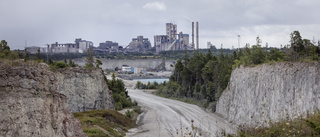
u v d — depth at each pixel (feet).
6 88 80.94
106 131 159.53
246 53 265.13
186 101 351.46
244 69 213.25
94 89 218.79
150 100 366.84
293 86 141.18
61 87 200.75
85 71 221.05
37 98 87.40
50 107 92.53
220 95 280.10
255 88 183.83
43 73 93.40
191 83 417.28
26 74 86.69
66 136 96.27
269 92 164.04
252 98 183.73
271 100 158.71
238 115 199.93
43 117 86.89
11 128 77.56
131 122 215.31
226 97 240.12
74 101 205.46
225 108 235.20
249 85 194.18
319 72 125.08
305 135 57.77
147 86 525.34
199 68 400.26
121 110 276.21
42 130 85.25
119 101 298.56
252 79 191.52
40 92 89.45
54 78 99.09
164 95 411.34
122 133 173.17
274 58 211.61
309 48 177.06
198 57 429.79
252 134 63.87
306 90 129.29
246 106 191.42
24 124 80.59
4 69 82.99
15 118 79.10
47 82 94.32
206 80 369.30
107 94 246.88
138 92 466.29
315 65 130.52
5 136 76.02
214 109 268.62
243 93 202.39
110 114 197.98
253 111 176.76
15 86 82.94
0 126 75.97
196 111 273.95
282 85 151.02
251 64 214.07
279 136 59.26
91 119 174.19
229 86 241.55
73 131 101.35
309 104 123.03
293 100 137.59
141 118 240.53
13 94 81.41
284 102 144.25
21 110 81.20
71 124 101.30
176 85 420.77
